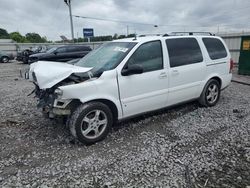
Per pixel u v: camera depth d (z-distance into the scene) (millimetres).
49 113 4402
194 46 5746
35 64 4906
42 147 4289
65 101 4086
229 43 16875
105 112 4426
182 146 4215
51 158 3912
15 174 3496
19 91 8984
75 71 4160
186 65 5484
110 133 4785
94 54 5367
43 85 4074
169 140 4441
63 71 4105
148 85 4859
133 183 3236
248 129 4871
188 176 3363
